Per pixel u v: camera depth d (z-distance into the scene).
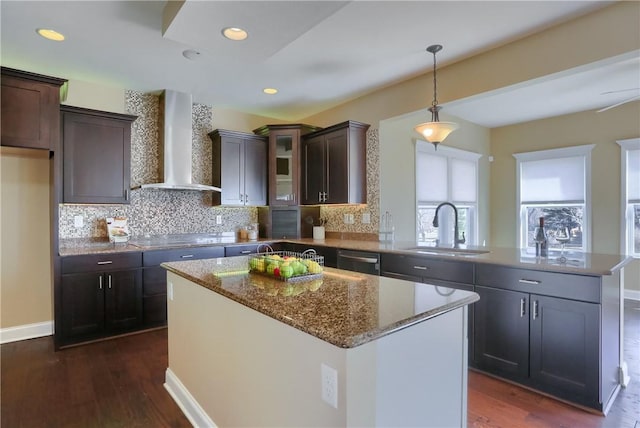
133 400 2.30
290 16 2.03
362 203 4.32
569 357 2.21
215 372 1.89
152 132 4.22
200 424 2.00
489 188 6.29
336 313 1.29
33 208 3.50
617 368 2.43
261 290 1.64
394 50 3.05
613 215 5.02
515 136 6.02
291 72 3.56
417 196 4.79
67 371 2.71
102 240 3.90
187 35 2.26
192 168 4.56
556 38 2.67
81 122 3.48
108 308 3.37
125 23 2.61
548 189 5.66
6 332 3.35
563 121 5.48
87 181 3.51
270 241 4.44
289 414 1.35
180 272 2.11
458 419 1.56
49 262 3.56
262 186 4.80
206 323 1.99
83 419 2.09
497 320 2.54
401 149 4.56
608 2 2.38
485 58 3.10
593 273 2.09
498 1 2.34
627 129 4.89
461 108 5.09
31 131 3.00
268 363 1.47
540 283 2.33
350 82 3.85
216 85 3.94
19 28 2.68
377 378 1.20
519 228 5.95
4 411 2.16
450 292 1.62
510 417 2.12
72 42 2.91
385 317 1.24
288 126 4.75
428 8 2.41
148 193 4.21
